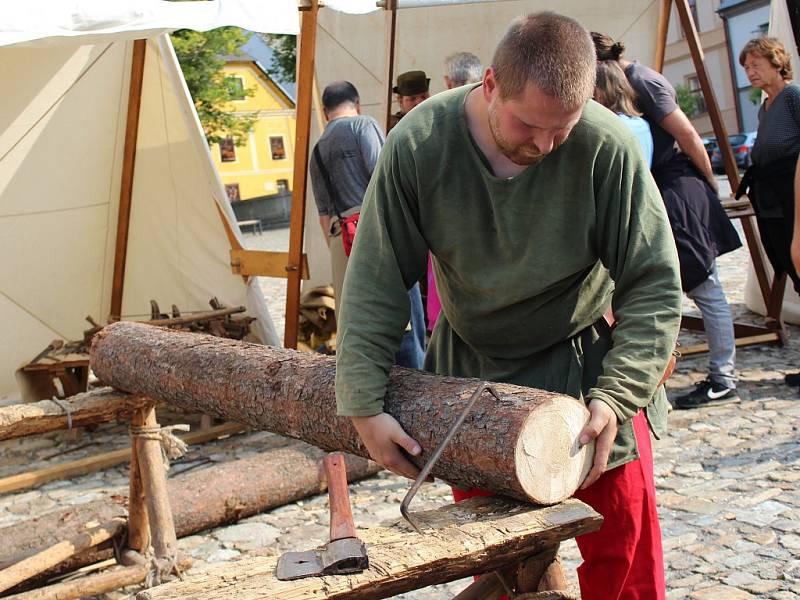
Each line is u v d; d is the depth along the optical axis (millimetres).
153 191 6402
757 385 5410
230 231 6027
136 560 3428
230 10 4730
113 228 6461
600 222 1968
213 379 2596
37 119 5965
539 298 2080
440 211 1987
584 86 1684
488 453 1733
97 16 4395
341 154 5012
